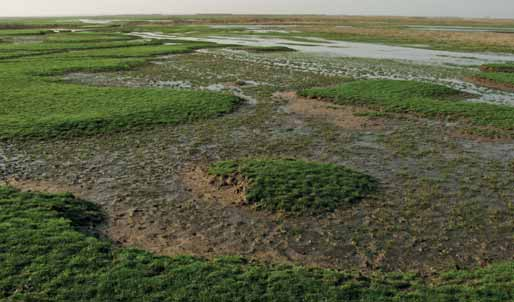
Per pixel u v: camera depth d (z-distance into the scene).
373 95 31.50
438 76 42.81
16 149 19.97
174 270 10.54
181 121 24.97
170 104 27.97
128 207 14.55
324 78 41.00
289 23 173.88
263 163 17.77
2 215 12.77
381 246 12.41
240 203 14.90
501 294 9.92
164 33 108.38
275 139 22.41
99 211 14.19
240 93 33.78
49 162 18.58
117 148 20.55
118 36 87.38
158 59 53.25
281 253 11.99
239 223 13.62
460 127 24.69
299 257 11.82
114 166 18.28
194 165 18.58
